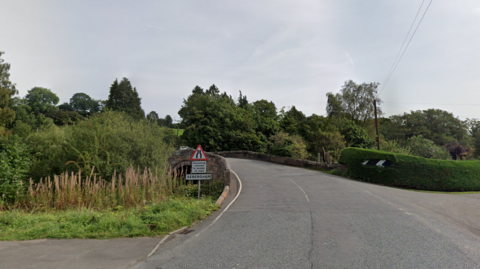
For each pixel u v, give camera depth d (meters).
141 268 4.86
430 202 10.97
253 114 56.38
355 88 51.06
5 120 29.20
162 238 6.76
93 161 15.13
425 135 62.34
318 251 5.55
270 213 9.23
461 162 18.41
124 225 7.61
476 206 10.42
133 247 6.07
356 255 5.30
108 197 12.22
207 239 6.60
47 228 7.33
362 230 6.99
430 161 17.88
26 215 8.97
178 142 49.59
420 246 5.78
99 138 16.25
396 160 17.72
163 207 9.89
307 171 22.52
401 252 5.44
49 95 77.88
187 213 8.95
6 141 18.41
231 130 46.00
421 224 7.52
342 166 21.67
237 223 8.08
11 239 6.59
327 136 32.25
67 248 5.99
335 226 7.41
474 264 4.82
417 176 17.52
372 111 49.47
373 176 18.17
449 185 17.62
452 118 63.62
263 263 4.99
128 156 16.64
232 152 39.97
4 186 11.31
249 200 11.80
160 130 20.36
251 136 44.84
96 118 17.48
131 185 12.69
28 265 4.95
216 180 19.31
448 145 45.09
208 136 45.38
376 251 5.50
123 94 55.41
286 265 4.87
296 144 31.27
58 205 10.94
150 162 17.16
